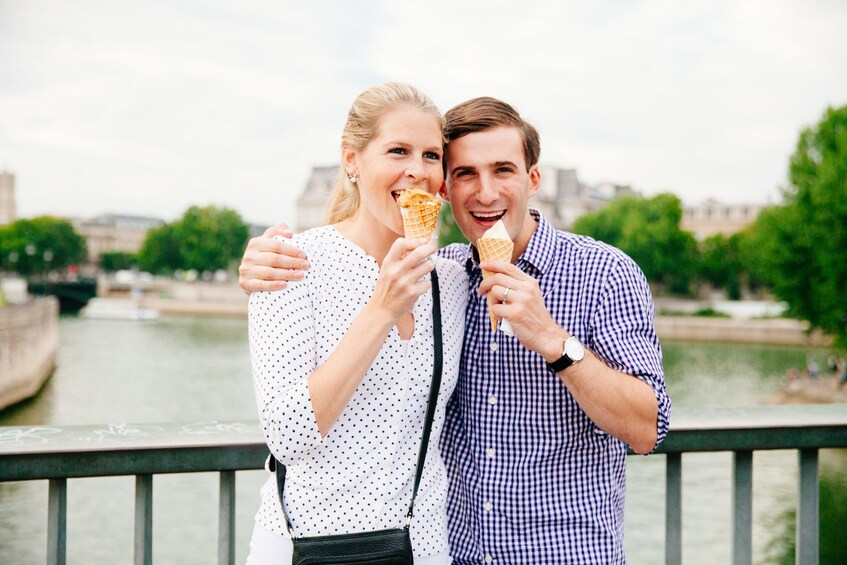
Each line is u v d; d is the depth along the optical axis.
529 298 1.80
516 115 2.09
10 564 10.64
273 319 1.74
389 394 1.83
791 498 13.52
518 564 2.02
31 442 2.12
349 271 1.87
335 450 1.79
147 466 2.13
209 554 11.30
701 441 2.40
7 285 78.31
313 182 102.44
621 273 2.04
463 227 2.14
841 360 30.95
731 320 56.72
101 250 131.00
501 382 2.05
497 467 2.05
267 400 1.68
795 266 27.77
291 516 1.79
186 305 81.50
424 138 1.84
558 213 96.75
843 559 10.31
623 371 1.94
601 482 2.07
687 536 11.65
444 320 1.97
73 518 12.85
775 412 2.61
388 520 1.79
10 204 129.12
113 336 54.44
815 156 28.25
